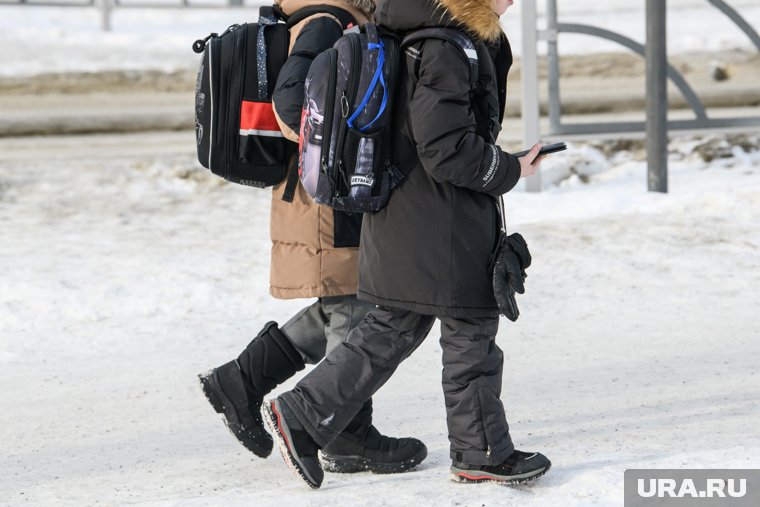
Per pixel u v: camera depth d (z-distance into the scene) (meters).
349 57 8.59
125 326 16.58
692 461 9.25
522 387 13.37
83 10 44.22
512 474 8.95
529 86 25.89
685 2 42.38
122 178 26.11
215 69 9.84
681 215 22.05
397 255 8.72
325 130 8.62
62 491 9.98
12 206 23.91
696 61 34.91
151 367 14.80
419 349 15.28
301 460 9.05
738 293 17.55
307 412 9.00
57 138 30.17
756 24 38.22
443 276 8.65
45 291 17.77
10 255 20.05
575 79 35.16
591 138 26.44
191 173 26.52
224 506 8.74
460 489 8.98
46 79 33.53
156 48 37.47
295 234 9.90
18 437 12.02
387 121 8.61
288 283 9.99
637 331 15.84
